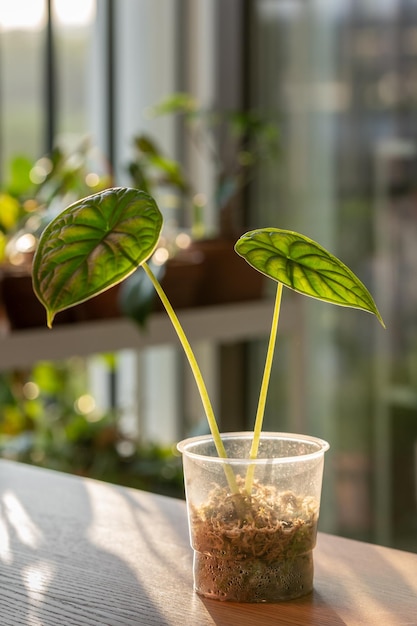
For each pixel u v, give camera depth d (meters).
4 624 0.75
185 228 2.64
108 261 0.72
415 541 2.24
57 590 0.83
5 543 0.95
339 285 0.75
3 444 2.28
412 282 2.22
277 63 2.50
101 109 2.57
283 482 0.79
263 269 0.75
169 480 2.31
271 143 2.23
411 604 0.79
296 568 0.80
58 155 1.95
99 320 1.82
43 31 2.36
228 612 0.77
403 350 2.25
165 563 0.89
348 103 2.33
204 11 2.56
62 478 1.18
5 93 2.30
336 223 2.39
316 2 2.38
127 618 0.76
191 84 2.62
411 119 2.19
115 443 2.35
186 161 2.64
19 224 1.88
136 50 2.61
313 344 2.46
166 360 2.70
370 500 2.34
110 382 2.68
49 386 2.46
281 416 2.57
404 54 2.19
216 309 2.00
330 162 2.39
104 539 0.95
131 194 0.73
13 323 1.72
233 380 2.64
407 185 2.21
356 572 0.86
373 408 2.33
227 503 0.79
